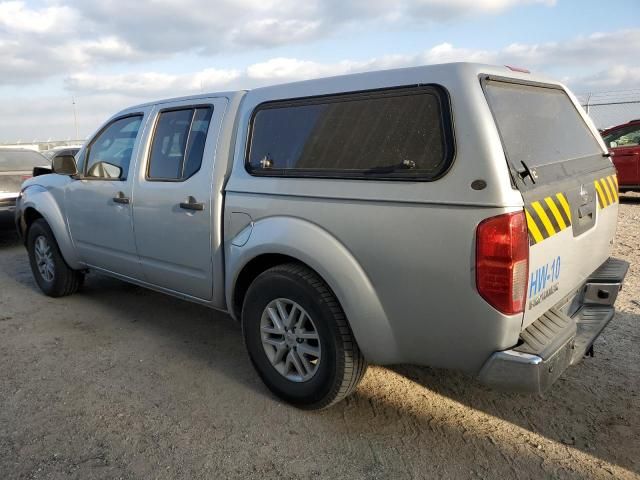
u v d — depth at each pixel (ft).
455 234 7.64
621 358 11.91
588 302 10.51
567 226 8.77
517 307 7.54
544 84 10.25
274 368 10.32
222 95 11.78
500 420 9.73
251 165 10.53
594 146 11.49
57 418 9.91
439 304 8.00
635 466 8.37
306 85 9.97
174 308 16.28
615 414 9.80
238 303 11.28
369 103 8.89
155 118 13.10
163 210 12.28
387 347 8.73
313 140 9.59
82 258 15.85
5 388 11.09
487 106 7.75
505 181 7.38
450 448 8.91
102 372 11.85
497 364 7.69
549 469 8.32
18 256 24.31
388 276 8.38
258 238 10.00
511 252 7.29
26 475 8.27
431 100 8.13
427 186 7.90
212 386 11.18
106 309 16.20
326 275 8.97
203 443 9.11
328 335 9.21
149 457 8.73
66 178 15.84
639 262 19.81
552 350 7.75
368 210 8.49
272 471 8.36
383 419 9.82
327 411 10.10
